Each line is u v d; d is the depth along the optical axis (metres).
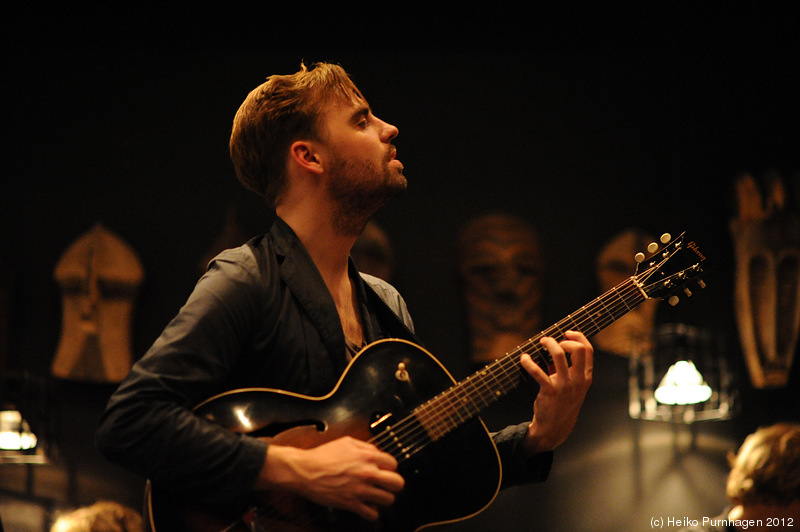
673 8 4.18
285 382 1.13
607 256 3.93
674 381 3.59
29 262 3.97
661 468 3.91
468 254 3.85
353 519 1.06
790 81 4.18
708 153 4.16
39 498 3.75
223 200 4.04
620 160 4.14
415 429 1.12
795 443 1.73
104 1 4.08
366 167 1.22
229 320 1.08
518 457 1.21
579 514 3.88
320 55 4.10
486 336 3.76
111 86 4.09
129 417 0.99
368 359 1.15
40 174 4.03
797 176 4.11
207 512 1.02
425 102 4.12
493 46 4.16
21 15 4.07
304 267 1.19
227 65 4.10
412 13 4.14
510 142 4.12
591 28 4.18
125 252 3.85
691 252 1.33
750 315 3.88
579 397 1.18
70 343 3.73
